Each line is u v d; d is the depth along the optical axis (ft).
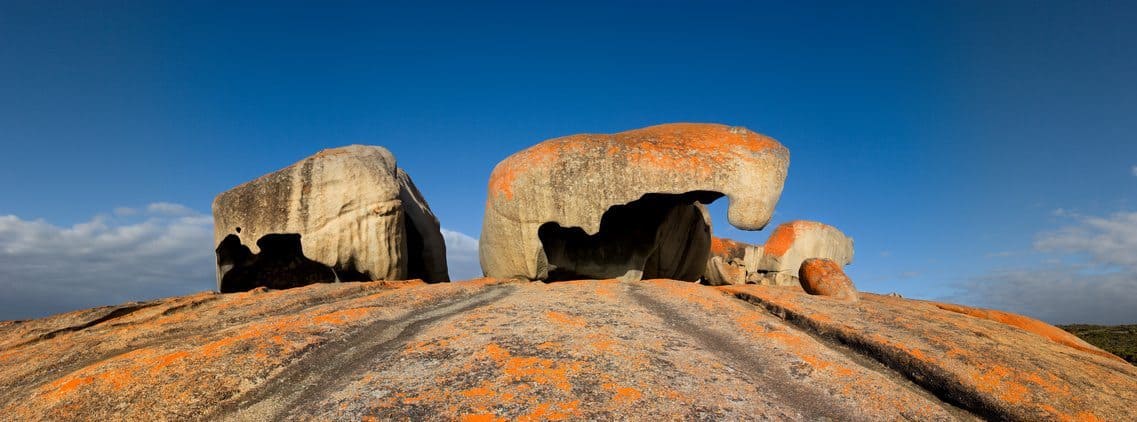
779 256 114.32
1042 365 30.55
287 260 67.31
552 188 58.49
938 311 43.27
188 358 27.71
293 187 61.31
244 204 61.98
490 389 24.54
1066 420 25.75
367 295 43.16
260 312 39.88
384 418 22.80
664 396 24.53
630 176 57.00
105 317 41.27
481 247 66.28
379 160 65.10
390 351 29.71
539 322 33.01
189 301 43.52
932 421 25.48
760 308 40.42
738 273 113.29
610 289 43.01
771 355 30.66
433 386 25.02
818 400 26.58
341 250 60.34
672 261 73.56
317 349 29.94
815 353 30.99
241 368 27.12
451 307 39.17
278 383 26.76
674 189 56.29
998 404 26.89
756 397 25.59
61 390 25.53
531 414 22.85
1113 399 27.76
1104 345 82.17
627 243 67.31
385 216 61.41
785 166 57.62
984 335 35.86
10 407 25.03
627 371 26.58
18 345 36.63
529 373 25.86
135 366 27.14
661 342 30.94
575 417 22.74
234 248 65.26
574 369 26.37
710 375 27.17
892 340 32.40
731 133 59.06
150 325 37.27
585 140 59.82
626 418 22.89
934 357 30.37
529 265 59.62
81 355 32.37
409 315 36.81
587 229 57.72
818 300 40.78
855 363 30.63
